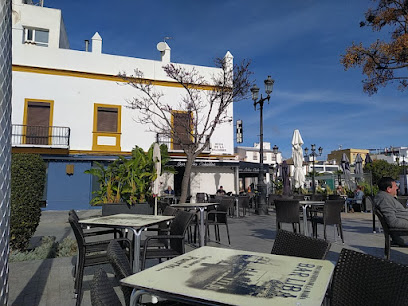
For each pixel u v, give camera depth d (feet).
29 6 58.54
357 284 5.17
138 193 31.55
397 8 24.86
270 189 72.02
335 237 23.09
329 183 62.85
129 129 57.47
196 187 60.39
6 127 5.68
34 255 16.47
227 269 5.30
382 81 26.61
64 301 10.84
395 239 13.48
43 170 18.66
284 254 7.36
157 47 62.34
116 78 57.36
